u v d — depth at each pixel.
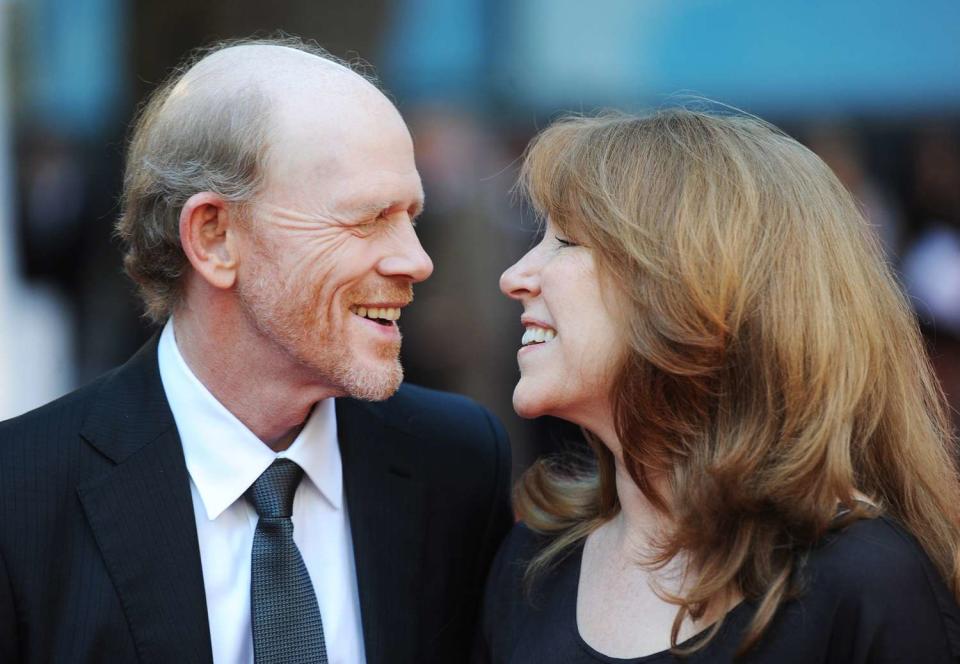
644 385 5.63
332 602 6.31
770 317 5.47
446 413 7.09
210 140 5.99
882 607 5.21
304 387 6.13
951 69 13.23
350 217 5.92
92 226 15.01
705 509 5.48
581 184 5.75
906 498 5.71
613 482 6.25
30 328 15.38
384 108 6.11
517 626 6.21
